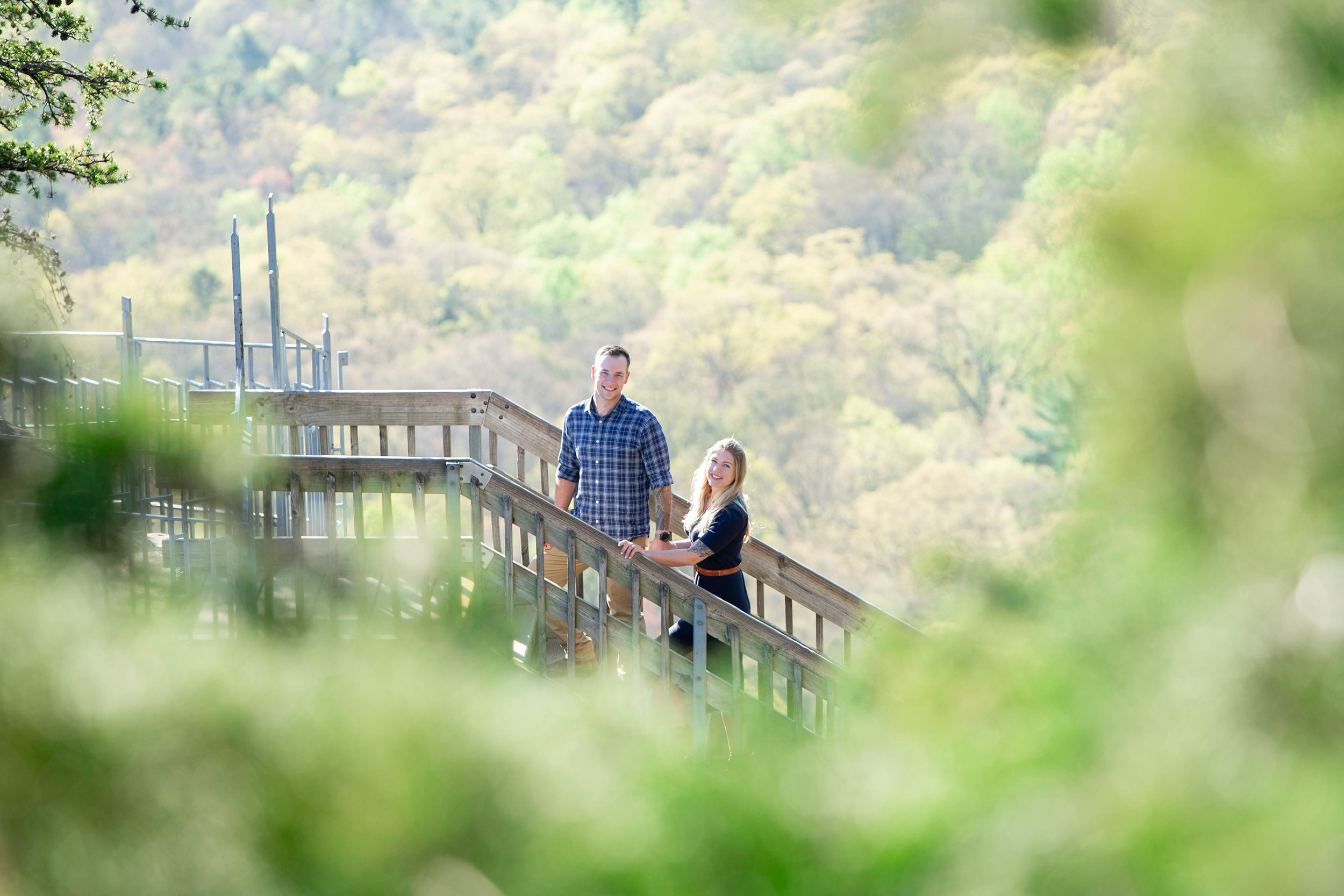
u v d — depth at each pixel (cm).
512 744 75
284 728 74
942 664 71
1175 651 60
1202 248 60
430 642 85
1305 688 54
